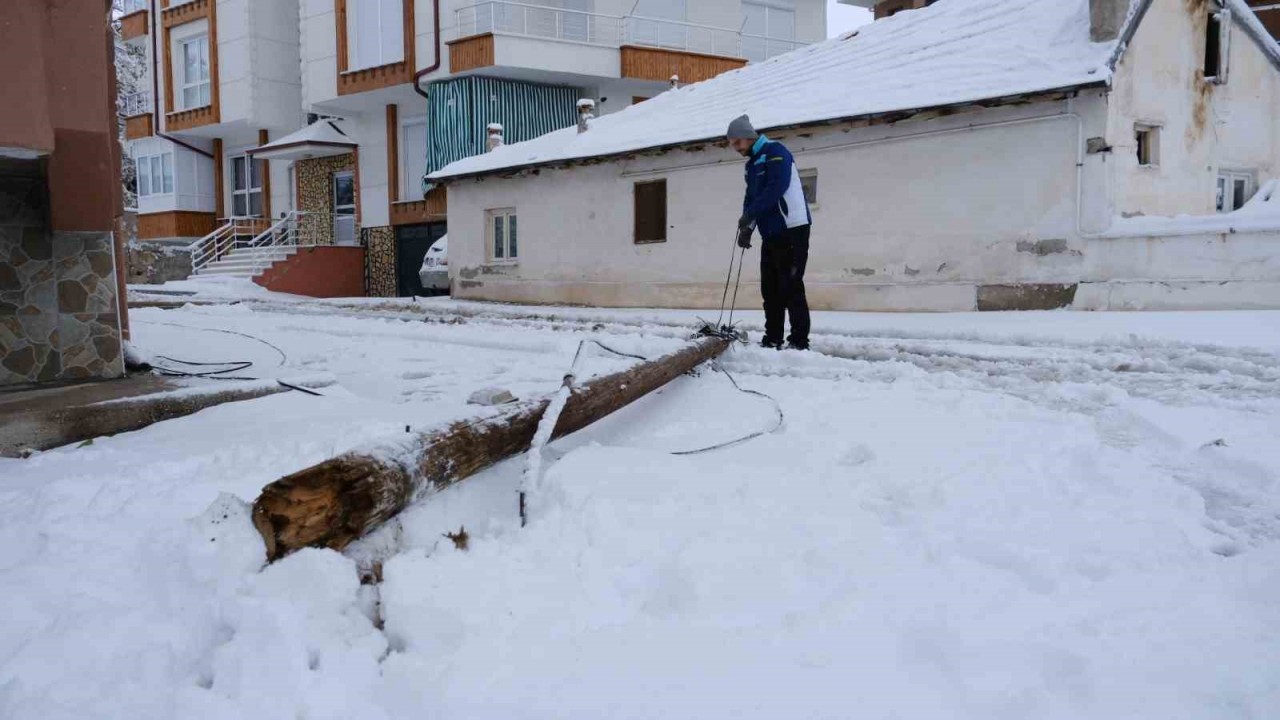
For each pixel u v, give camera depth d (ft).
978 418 15.05
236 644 6.54
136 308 48.14
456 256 60.23
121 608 7.07
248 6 85.56
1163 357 22.03
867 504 10.41
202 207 96.02
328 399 16.88
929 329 29.32
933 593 7.80
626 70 70.44
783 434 14.29
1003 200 36.01
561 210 53.36
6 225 18.19
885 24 50.75
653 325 34.99
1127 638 6.93
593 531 9.05
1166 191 38.09
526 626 7.30
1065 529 9.30
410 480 8.50
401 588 7.63
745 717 6.03
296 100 88.89
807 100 42.91
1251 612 7.39
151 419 15.29
